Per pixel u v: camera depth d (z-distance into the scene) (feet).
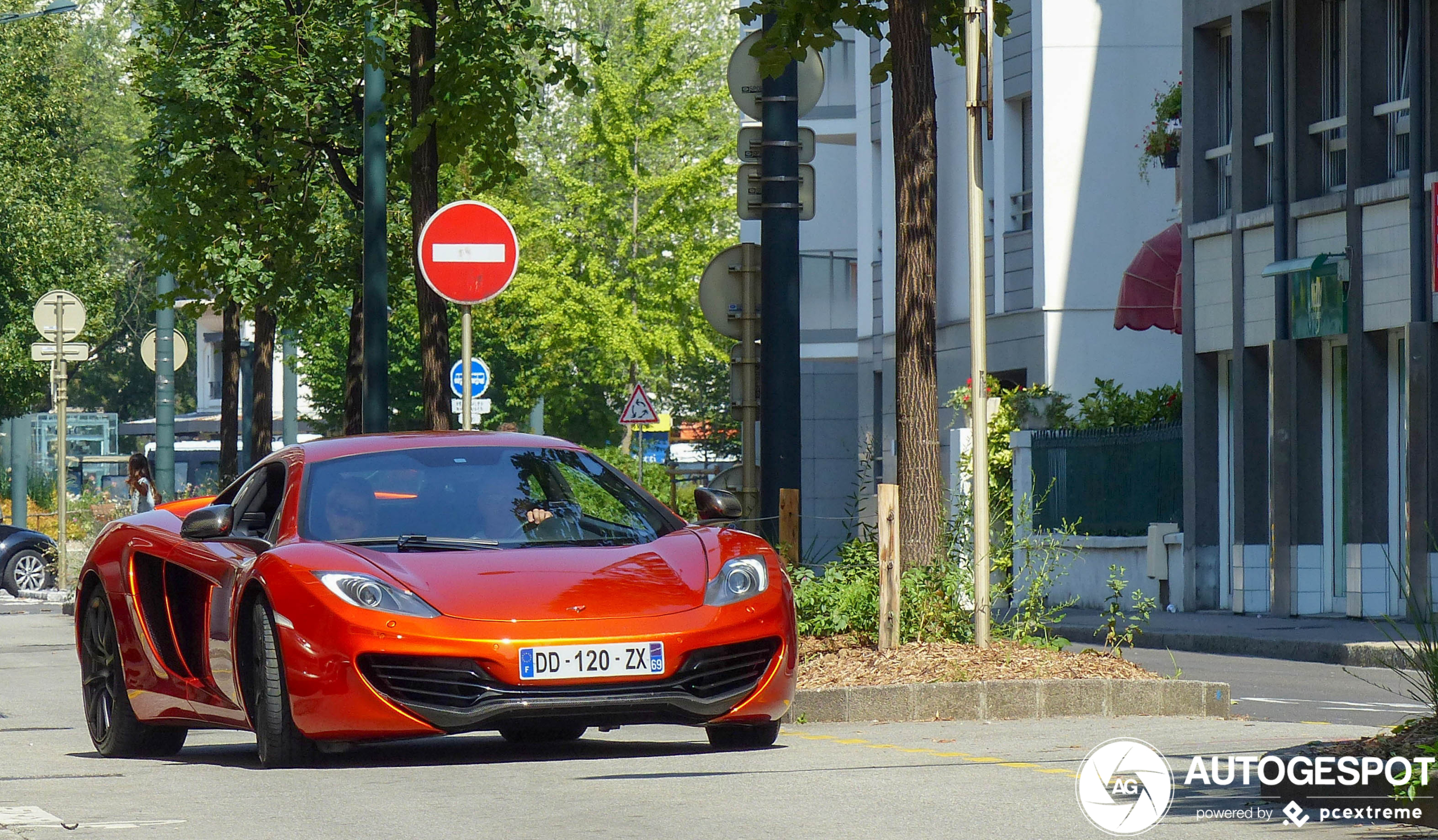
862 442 135.54
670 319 501.15
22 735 102.78
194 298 221.66
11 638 194.90
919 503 108.68
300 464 83.35
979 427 102.32
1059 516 232.32
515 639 71.15
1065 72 248.32
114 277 419.33
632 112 504.02
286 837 56.85
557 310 490.90
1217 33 216.95
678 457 627.46
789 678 75.77
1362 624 181.68
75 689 136.77
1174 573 215.31
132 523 91.45
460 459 83.51
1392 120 190.29
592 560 75.92
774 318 119.03
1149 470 221.87
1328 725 91.04
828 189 355.56
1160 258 223.71
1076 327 249.14
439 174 216.54
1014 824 56.39
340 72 195.83
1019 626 107.14
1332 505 199.72
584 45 157.38
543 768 73.77
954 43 119.96
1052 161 248.11
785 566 111.55
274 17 197.98
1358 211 190.60
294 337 285.64
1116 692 96.58
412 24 149.48
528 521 80.02
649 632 72.23
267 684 74.95
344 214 210.38
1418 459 180.96
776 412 118.83
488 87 151.84
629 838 55.21
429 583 73.41
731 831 56.18
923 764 72.64
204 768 78.23
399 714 71.31
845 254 354.33
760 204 121.39
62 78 466.70
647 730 93.15
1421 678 66.64
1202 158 217.36
